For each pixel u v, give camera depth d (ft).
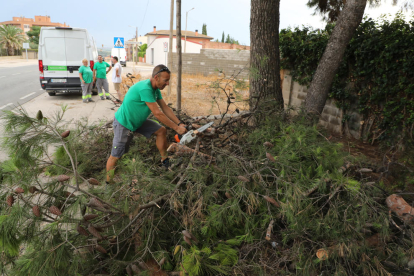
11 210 6.26
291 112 18.66
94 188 7.87
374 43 18.34
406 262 7.08
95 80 33.83
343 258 7.14
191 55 59.67
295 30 25.53
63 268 6.14
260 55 16.52
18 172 7.40
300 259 7.06
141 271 6.50
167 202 8.06
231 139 12.47
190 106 26.99
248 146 11.16
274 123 12.87
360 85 20.29
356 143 19.95
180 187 8.77
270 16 16.06
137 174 8.20
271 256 7.68
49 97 35.86
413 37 16.30
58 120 8.54
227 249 7.49
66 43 33.35
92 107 29.68
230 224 8.02
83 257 6.70
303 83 25.16
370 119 19.83
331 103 22.93
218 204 8.28
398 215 8.53
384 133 18.74
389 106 18.21
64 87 34.19
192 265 6.65
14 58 161.27
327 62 16.49
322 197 8.43
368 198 7.97
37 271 5.84
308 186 8.48
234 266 7.20
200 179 8.31
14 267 6.30
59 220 6.18
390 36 17.48
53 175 9.03
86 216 6.06
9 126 7.53
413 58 16.26
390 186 11.36
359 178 10.49
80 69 30.99
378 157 16.92
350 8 15.25
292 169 8.99
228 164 9.03
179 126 11.08
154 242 7.57
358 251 7.27
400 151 14.28
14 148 7.43
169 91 31.99
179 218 8.11
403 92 17.38
